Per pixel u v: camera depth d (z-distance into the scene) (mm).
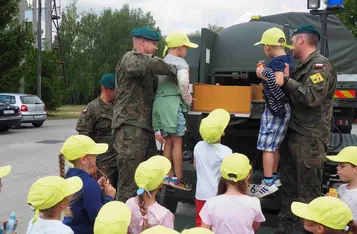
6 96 17906
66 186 2564
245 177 3088
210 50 5434
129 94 3955
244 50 5336
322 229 2367
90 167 3299
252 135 4895
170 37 4199
